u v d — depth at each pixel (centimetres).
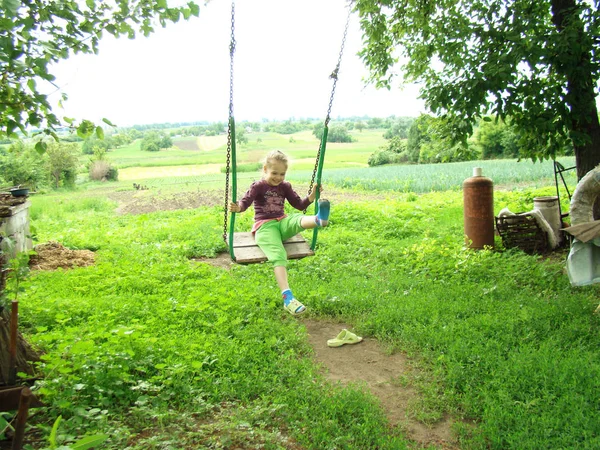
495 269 805
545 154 882
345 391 444
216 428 391
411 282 786
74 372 455
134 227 1580
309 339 607
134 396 441
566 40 716
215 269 962
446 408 433
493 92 766
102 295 763
